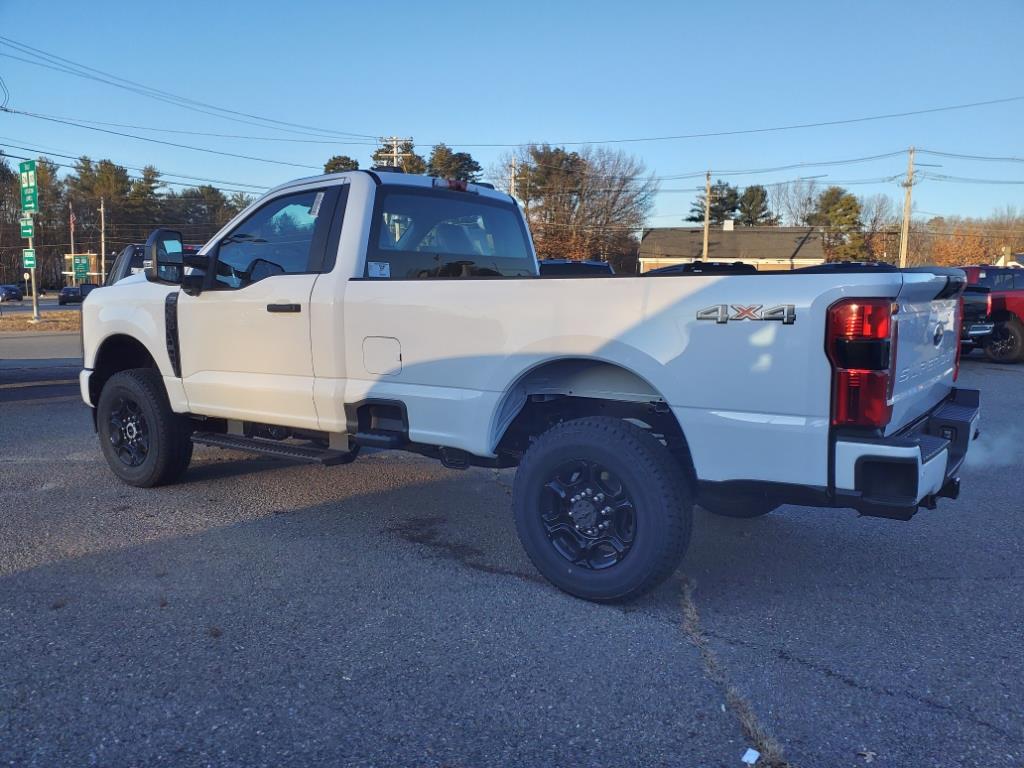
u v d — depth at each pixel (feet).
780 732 9.51
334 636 11.93
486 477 21.72
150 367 21.40
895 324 10.93
